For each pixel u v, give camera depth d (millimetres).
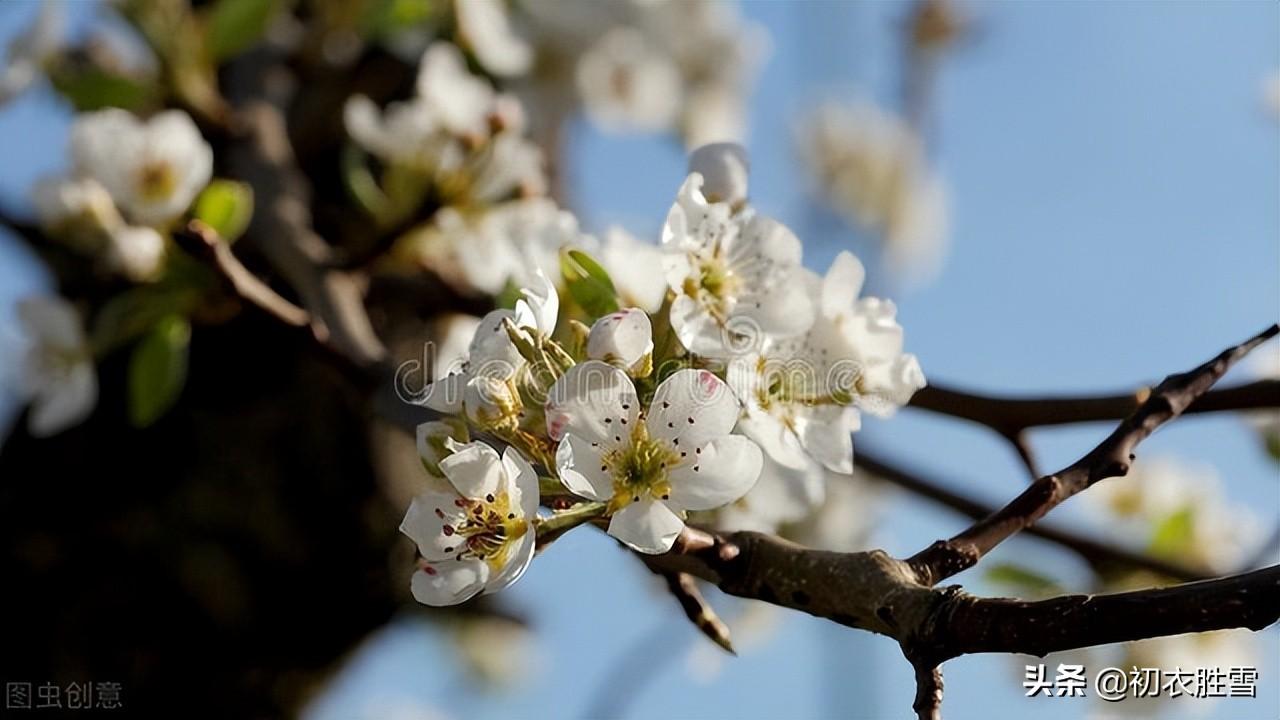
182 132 711
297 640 872
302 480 875
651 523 548
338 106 891
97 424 876
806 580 552
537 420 559
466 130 739
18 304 728
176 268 711
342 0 873
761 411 579
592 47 1016
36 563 855
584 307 577
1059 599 524
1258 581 514
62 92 769
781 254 577
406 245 741
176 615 855
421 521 550
